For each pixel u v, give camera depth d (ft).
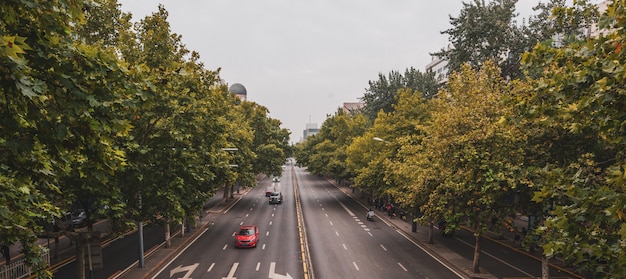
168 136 60.29
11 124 20.63
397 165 94.27
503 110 58.90
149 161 58.75
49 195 49.19
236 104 214.07
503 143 57.41
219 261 80.12
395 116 125.59
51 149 23.97
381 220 136.67
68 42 23.65
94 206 53.11
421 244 98.43
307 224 126.62
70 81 20.76
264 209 161.38
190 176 63.31
